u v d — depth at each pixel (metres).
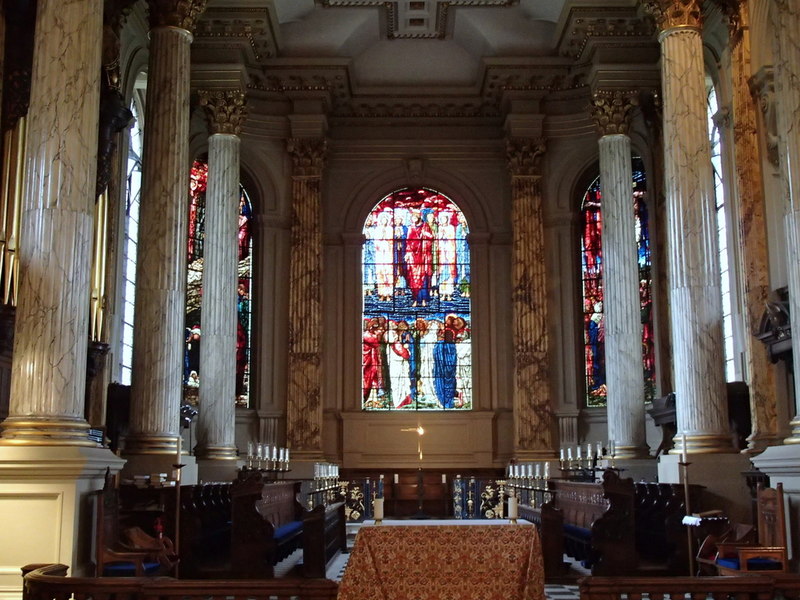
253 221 23.83
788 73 10.70
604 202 20.38
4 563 9.38
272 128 23.59
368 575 6.85
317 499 17.73
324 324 24.02
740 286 18.36
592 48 20.91
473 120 24.62
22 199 11.23
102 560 8.95
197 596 6.04
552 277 23.56
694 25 15.59
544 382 22.69
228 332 19.39
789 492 9.93
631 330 19.64
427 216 24.86
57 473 9.51
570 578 12.75
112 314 18.03
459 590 6.86
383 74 24.33
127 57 19.36
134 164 21.00
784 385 14.81
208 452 18.55
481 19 22.36
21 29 12.69
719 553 9.96
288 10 21.69
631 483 12.27
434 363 24.27
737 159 15.90
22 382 9.90
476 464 23.41
